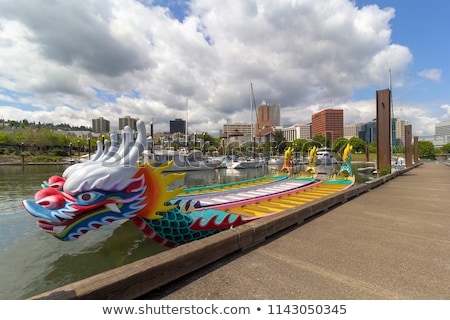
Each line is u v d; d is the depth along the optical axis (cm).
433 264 372
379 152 1969
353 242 469
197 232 596
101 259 615
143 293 282
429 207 787
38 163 5472
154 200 523
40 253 644
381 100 1961
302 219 607
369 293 296
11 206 1239
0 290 484
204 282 321
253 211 860
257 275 339
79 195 444
